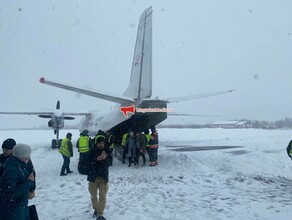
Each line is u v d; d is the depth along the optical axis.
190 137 37.69
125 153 14.46
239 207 7.02
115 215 6.57
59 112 21.66
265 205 7.13
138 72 15.04
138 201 7.66
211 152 18.77
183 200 7.74
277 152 18.23
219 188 9.06
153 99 13.83
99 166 6.19
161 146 23.83
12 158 3.80
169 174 11.52
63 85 11.26
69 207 7.27
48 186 9.70
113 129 15.87
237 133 47.91
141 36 15.18
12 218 3.72
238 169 12.59
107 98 13.55
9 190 3.62
